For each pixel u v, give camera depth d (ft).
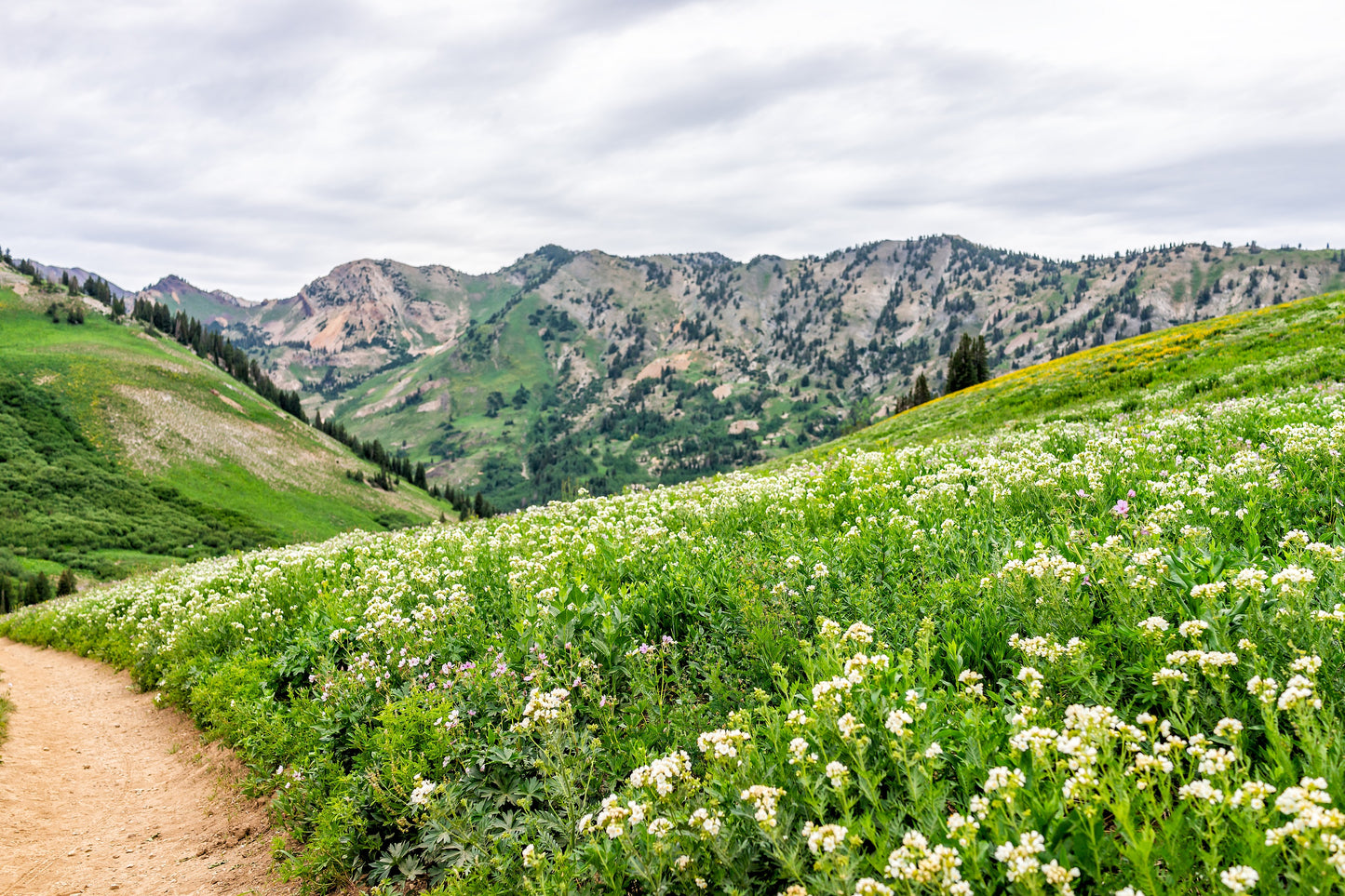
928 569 22.24
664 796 13.38
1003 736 13.20
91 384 632.79
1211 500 23.68
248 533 529.86
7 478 492.54
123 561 435.94
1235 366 85.40
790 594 21.58
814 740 13.75
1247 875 8.28
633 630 23.76
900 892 9.97
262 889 21.20
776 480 48.26
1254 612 14.05
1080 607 16.74
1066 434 48.49
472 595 30.91
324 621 35.45
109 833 27.37
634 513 46.70
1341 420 30.89
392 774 19.42
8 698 53.16
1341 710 11.76
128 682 55.62
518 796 17.89
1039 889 9.00
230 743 32.63
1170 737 11.14
